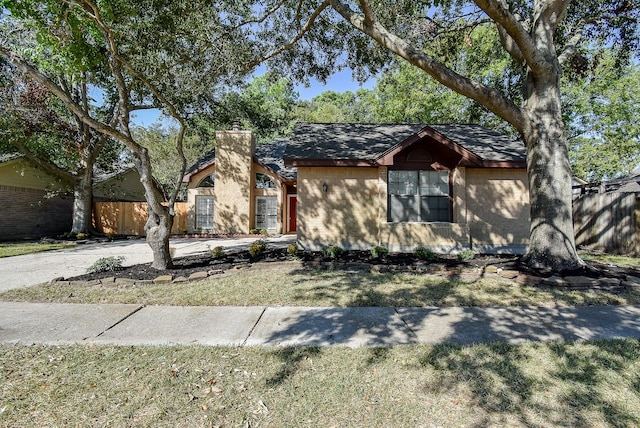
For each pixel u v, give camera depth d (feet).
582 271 21.89
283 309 15.88
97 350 11.27
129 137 22.98
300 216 33.73
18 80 36.60
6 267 26.99
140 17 23.31
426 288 19.52
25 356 10.80
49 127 45.83
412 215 33.71
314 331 13.09
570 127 69.46
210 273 22.67
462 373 9.85
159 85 29.63
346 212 33.71
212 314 15.15
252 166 59.41
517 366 10.27
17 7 17.57
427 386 9.20
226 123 58.08
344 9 25.13
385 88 74.90
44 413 7.98
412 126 43.24
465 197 33.01
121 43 24.45
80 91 51.37
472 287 19.75
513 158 32.37
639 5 28.60
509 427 7.59
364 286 19.89
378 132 40.68
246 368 10.12
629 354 11.12
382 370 10.02
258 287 19.58
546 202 23.48
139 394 8.76
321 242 33.58
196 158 86.28
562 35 33.45
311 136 39.29
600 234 37.73
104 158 58.18
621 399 8.67
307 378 9.57
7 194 48.91
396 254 30.25
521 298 17.63
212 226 58.54
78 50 20.11
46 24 18.86
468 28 35.32
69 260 30.58
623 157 69.56
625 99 62.90
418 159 33.86
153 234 23.63
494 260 27.07
